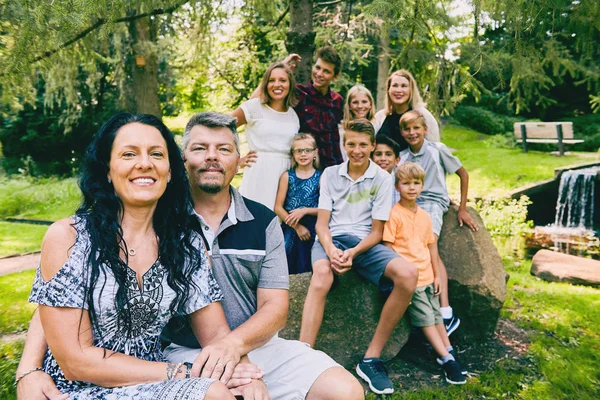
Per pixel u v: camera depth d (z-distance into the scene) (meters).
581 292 4.60
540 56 3.10
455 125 14.84
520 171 9.67
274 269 1.99
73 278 1.53
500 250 6.82
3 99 3.45
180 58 9.34
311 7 4.11
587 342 3.45
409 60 3.82
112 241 1.59
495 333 3.54
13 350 3.22
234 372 1.68
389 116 3.84
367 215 3.00
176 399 1.45
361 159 2.93
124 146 1.63
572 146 13.02
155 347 1.73
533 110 15.18
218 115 1.97
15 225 8.57
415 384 2.84
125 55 8.91
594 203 8.28
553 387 2.83
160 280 1.68
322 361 1.82
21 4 2.44
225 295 1.96
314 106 3.56
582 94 14.36
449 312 3.21
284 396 1.80
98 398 1.49
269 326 1.86
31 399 1.54
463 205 3.58
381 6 2.60
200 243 1.82
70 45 3.68
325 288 2.73
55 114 12.73
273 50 8.54
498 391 2.77
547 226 8.41
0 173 12.65
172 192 1.79
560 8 2.73
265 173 3.35
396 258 2.76
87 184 1.68
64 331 1.52
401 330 3.06
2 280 4.95
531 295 4.45
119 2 2.67
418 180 3.01
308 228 3.26
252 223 1.99
